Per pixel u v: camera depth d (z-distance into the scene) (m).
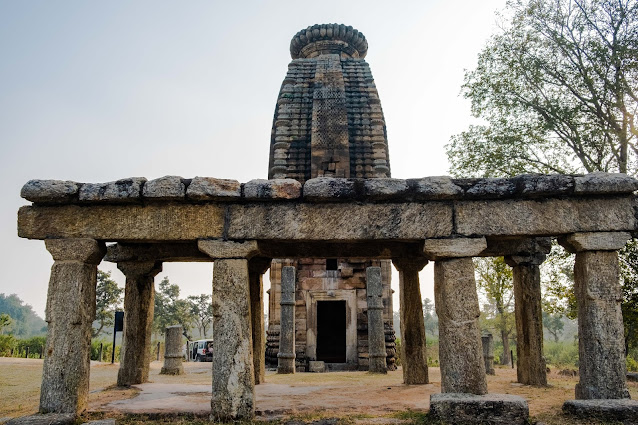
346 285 19.62
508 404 6.87
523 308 11.21
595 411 6.87
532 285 11.19
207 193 7.50
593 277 7.55
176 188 7.50
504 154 19.58
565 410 7.21
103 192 7.53
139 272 11.35
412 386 11.02
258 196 7.60
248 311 7.55
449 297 7.61
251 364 7.46
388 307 19.67
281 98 21.39
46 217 7.75
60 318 7.49
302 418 7.44
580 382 7.64
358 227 7.69
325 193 7.55
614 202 7.66
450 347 7.51
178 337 15.73
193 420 7.36
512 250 11.18
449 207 7.75
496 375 15.14
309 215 7.72
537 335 11.04
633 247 16.58
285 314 16.89
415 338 11.66
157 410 7.93
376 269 17.17
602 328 7.41
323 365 18.56
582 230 7.60
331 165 19.78
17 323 107.81
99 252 7.82
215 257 7.62
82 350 7.54
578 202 7.68
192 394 9.91
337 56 23.25
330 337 24.89
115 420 7.25
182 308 52.31
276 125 20.88
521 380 11.20
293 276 17.23
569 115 18.08
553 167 19.42
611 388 7.27
